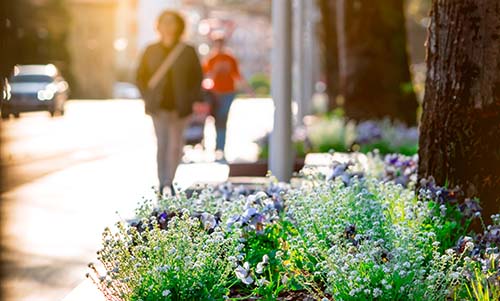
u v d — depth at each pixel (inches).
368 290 265.3
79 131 1454.2
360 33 912.9
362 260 275.3
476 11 358.9
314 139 836.6
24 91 1820.9
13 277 425.7
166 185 627.8
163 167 629.9
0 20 546.9
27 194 710.5
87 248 494.3
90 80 3070.9
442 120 370.0
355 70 915.4
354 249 290.7
